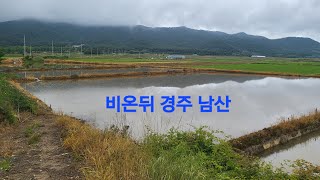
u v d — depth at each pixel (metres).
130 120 18.52
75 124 12.43
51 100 28.05
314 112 21.25
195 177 6.41
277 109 24.72
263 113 22.83
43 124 13.47
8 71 55.78
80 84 41.78
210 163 8.59
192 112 22.14
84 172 6.59
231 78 53.31
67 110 22.95
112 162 6.83
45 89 36.25
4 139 10.57
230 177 7.64
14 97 17.42
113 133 10.27
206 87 39.31
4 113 13.09
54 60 91.62
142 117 19.67
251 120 20.14
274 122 19.55
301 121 17.97
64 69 62.72
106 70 62.62
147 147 8.75
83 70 62.03
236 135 16.17
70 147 9.19
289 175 8.54
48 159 8.30
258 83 45.88
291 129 16.92
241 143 14.34
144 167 6.60
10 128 12.26
